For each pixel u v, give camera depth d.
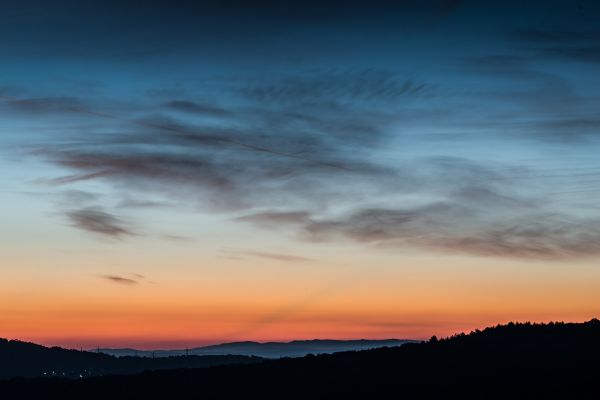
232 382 74.94
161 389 74.31
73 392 76.44
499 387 65.94
